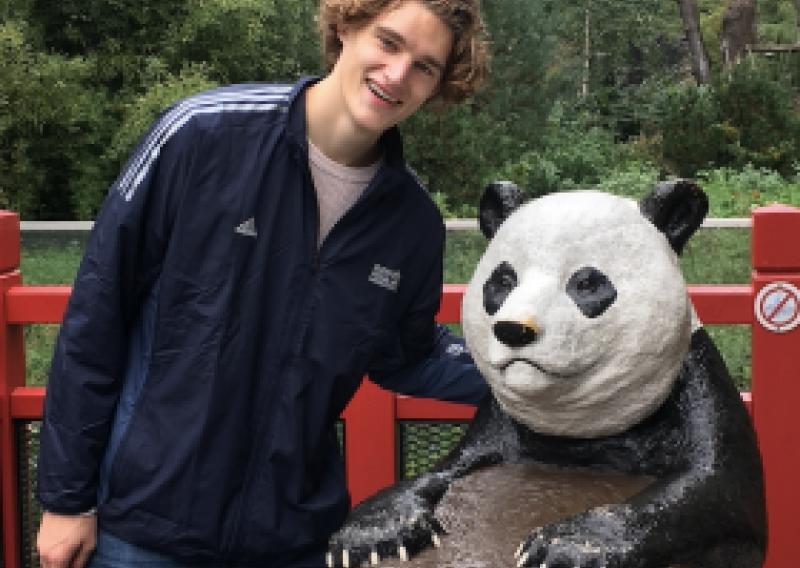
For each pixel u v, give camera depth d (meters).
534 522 1.63
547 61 12.21
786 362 2.32
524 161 10.60
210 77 9.96
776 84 10.95
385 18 1.60
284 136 1.71
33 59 9.07
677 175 10.71
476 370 2.05
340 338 1.79
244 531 1.78
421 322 1.97
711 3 25.17
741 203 8.27
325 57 1.80
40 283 3.05
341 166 1.75
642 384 1.66
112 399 1.73
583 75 18.23
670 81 17.55
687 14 15.41
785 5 25.41
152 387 1.73
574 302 1.60
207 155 1.69
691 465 1.69
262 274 1.72
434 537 1.62
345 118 1.68
